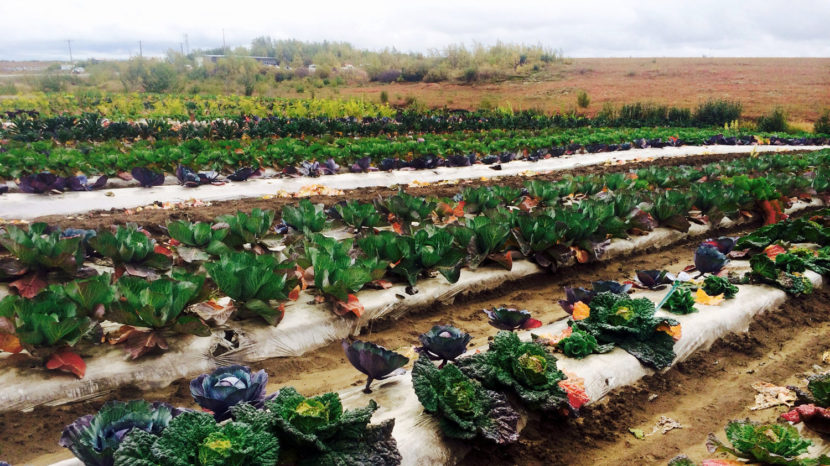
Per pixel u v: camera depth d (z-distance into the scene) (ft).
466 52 263.29
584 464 15.14
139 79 213.66
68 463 13.43
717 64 267.80
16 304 17.37
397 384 16.76
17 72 375.45
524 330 21.35
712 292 24.18
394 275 26.25
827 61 277.44
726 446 14.64
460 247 28.94
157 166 50.31
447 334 16.35
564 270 30.96
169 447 10.77
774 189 46.50
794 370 20.67
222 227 27.50
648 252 35.76
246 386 13.50
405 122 107.34
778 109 147.95
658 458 15.52
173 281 20.26
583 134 103.14
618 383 17.97
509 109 155.43
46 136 78.02
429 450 13.99
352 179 54.75
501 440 13.84
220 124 82.48
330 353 21.42
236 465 10.78
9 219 37.32
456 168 63.26
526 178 60.49
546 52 277.64
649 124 144.77
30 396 16.62
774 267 26.16
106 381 17.54
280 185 50.67
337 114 131.23
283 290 21.77
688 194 39.93
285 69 269.44
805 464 12.89
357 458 12.17
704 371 20.10
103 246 23.89
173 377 18.48
